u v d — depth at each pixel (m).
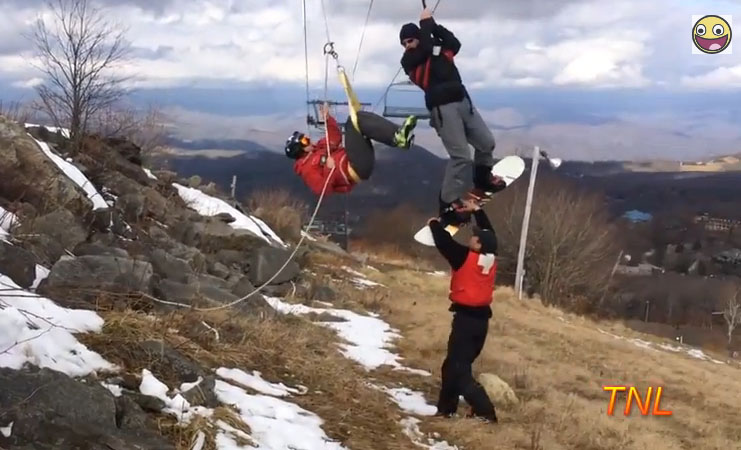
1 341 5.40
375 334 12.35
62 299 7.00
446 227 8.02
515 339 14.77
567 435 8.23
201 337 7.82
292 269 14.75
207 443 5.39
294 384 7.80
